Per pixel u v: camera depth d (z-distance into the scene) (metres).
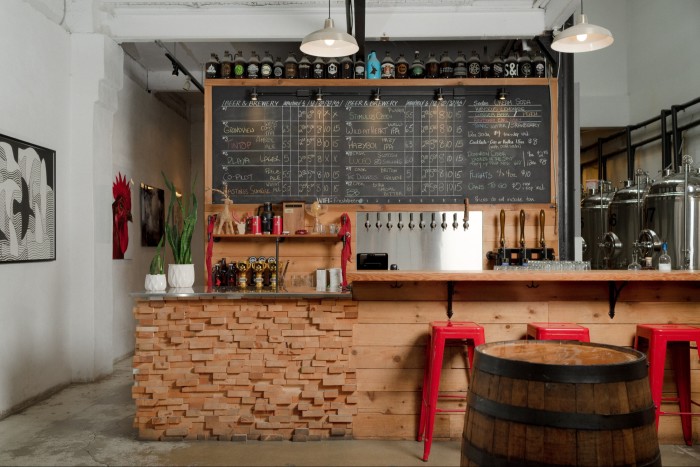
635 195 5.99
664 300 3.38
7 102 3.84
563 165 5.14
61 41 4.67
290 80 5.16
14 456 3.08
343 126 5.17
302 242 5.11
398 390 3.36
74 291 4.79
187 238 3.71
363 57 5.43
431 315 3.38
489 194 5.16
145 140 6.62
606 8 7.52
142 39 5.04
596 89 7.49
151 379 3.36
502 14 4.99
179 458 3.05
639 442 1.79
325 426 3.33
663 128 6.20
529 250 4.90
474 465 1.93
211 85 5.16
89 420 3.74
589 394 1.76
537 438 1.78
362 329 3.38
